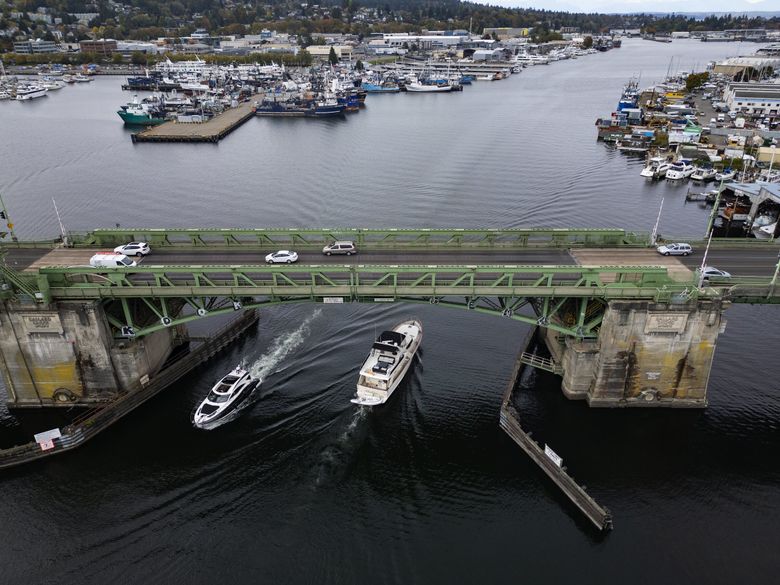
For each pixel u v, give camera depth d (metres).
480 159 196.38
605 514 56.56
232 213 146.00
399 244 83.25
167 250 82.81
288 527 57.94
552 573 53.19
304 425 71.38
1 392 78.38
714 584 52.09
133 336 72.88
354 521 58.59
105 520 58.81
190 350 86.00
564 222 138.50
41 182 173.00
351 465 65.44
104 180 175.75
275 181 173.38
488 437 69.69
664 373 71.62
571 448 67.19
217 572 53.50
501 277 71.25
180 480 63.44
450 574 53.12
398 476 64.06
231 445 68.25
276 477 63.88
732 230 135.62
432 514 59.41
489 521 58.66
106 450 67.56
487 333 92.25
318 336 91.00
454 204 151.00
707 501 60.69
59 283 69.12
